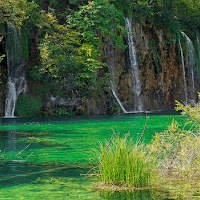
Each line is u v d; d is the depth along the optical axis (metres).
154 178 5.63
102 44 28.17
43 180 5.96
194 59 39.00
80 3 28.97
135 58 31.61
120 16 29.81
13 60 25.19
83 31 27.17
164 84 34.91
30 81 25.75
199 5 40.00
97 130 14.28
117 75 28.02
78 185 5.55
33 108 25.03
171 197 4.80
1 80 24.55
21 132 13.82
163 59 34.62
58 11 28.77
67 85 26.12
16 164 7.57
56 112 25.59
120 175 5.52
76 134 13.00
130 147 5.79
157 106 33.94
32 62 26.28
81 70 26.25
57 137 12.17
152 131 13.53
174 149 6.93
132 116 22.98
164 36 34.72
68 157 8.41
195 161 6.33
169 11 37.12
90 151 9.25
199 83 38.91
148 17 33.03
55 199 4.77
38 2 28.25
